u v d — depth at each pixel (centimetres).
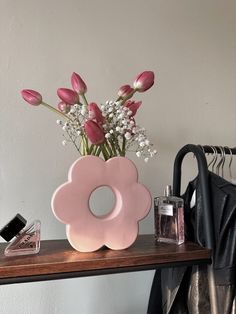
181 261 71
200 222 80
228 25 123
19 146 93
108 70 104
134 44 108
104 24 105
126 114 73
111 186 74
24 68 95
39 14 97
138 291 104
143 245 79
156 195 108
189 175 113
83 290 98
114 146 76
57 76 98
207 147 90
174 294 82
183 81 115
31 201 94
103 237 72
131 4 109
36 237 71
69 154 98
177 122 112
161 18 113
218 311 71
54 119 97
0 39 93
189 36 117
